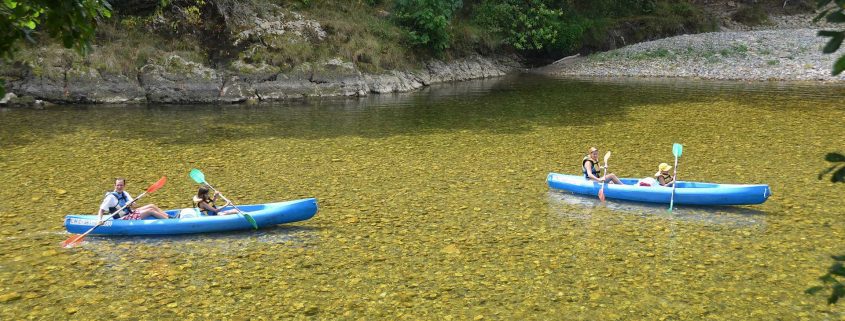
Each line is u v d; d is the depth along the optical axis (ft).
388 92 89.04
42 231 34.96
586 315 25.99
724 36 119.34
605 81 102.12
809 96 82.94
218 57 81.82
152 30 81.20
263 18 86.94
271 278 29.48
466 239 34.35
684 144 56.59
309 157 51.96
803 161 50.26
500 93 89.35
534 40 115.44
